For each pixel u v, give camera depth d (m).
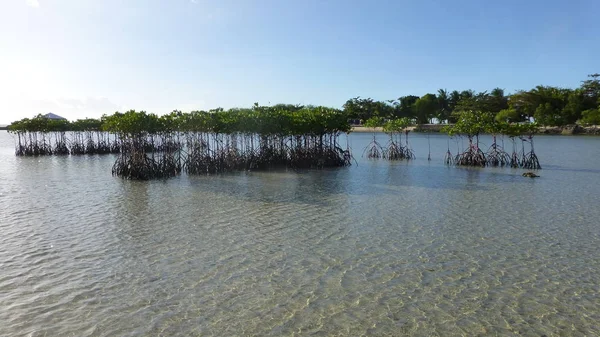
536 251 11.61
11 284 9.54
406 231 13.63
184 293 9.04
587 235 13.09
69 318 8.00
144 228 14.14
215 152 30.69
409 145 57.66
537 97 83.56
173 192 21.42
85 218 15.65
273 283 9.53
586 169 29.33
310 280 9.68
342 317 7.98
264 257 11.20
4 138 89.19
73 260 11.06
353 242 12.48
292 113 33.91
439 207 17.25
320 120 32.56
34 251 11.80
